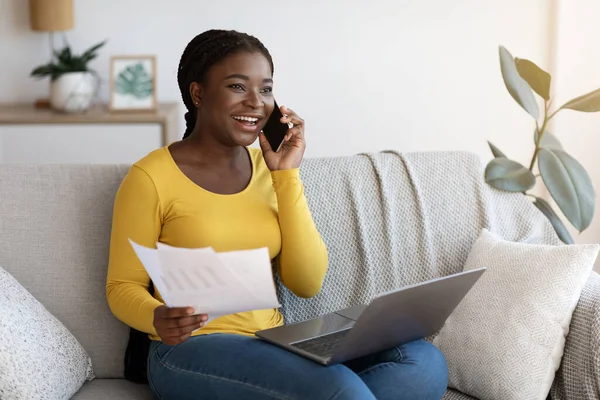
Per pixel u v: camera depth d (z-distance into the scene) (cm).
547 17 382
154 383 171
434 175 220
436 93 394
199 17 388
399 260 211
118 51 392
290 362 157
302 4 387
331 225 208
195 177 181
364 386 152
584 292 183
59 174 195
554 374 181
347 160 216
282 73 393
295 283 191
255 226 183
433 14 387
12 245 189
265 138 191
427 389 167
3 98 394
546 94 242
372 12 388
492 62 390
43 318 176
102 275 191
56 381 168
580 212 228
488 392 183
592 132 350
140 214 175
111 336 190
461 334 189
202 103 183
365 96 395
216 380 160
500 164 228
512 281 187
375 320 153
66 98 362
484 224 217
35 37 389
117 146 357
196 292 149
